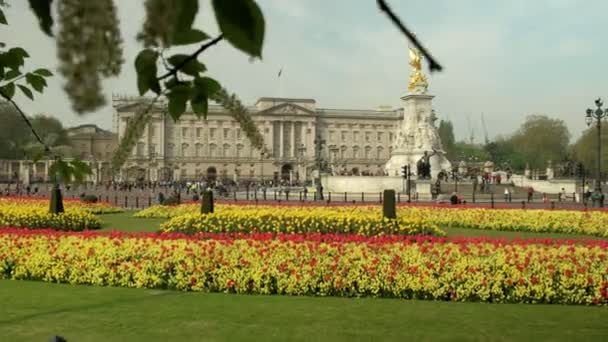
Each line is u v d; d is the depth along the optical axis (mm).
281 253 14133
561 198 56312
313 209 30406
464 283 12641
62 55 1033
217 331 9688
